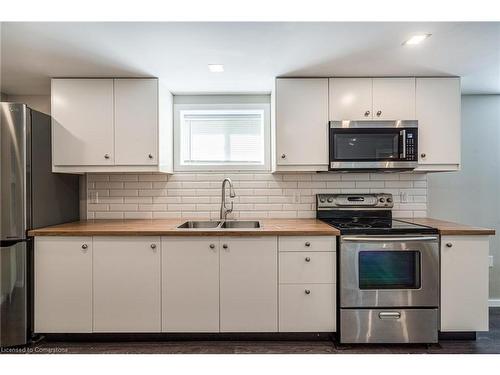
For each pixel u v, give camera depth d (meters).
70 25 1.67
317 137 2.49
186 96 2.94
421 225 2.36
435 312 2.14
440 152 2.48
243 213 2.91
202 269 2.16
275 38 1.84
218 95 2.95
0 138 2.12
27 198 2.16
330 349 2.12
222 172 2.92
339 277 2.15
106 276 2.17
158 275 2.17
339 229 2.16
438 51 2.03
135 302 2.17
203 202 2.92
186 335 2.23
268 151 2.93
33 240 2.17
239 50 2.00
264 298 2.16
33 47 1.93
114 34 1.78
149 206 2.90
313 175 2.90
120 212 2.89
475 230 2.17
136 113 2.46
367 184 2.89
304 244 2.16
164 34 1.78
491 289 2.97
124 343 2.20
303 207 2.89
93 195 2.88
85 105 2.44
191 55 2.06
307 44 1.92
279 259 2.16
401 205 2.89
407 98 2.48
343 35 1.81
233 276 2.16
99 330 2.17
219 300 2.17
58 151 2.44
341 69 2.33
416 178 2.89
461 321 2.18
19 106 2.15
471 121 2.97
